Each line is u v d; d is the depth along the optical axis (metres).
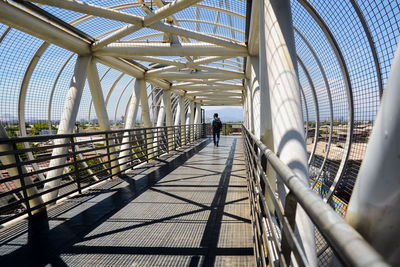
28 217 3.36
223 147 12.23
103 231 2.94
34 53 6.49
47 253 2.48
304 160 1.71
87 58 6.43
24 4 4.44
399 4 2.42
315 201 0.58
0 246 2.62
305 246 1.43
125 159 8.31
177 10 4.47
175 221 3.20
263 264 1.63
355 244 0.36
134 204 3.87
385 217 0.70
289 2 2.06
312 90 6.48
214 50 6.81
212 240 2.69
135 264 2.28
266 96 2.47
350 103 4.13
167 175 5.86
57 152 5.35
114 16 4.56
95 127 12.71
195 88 14.73
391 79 0.72
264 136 2.56
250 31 5.43
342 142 4.49
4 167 2.98
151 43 6.68
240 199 4.05
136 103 9.95
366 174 0.77
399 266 0.67
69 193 4.12
